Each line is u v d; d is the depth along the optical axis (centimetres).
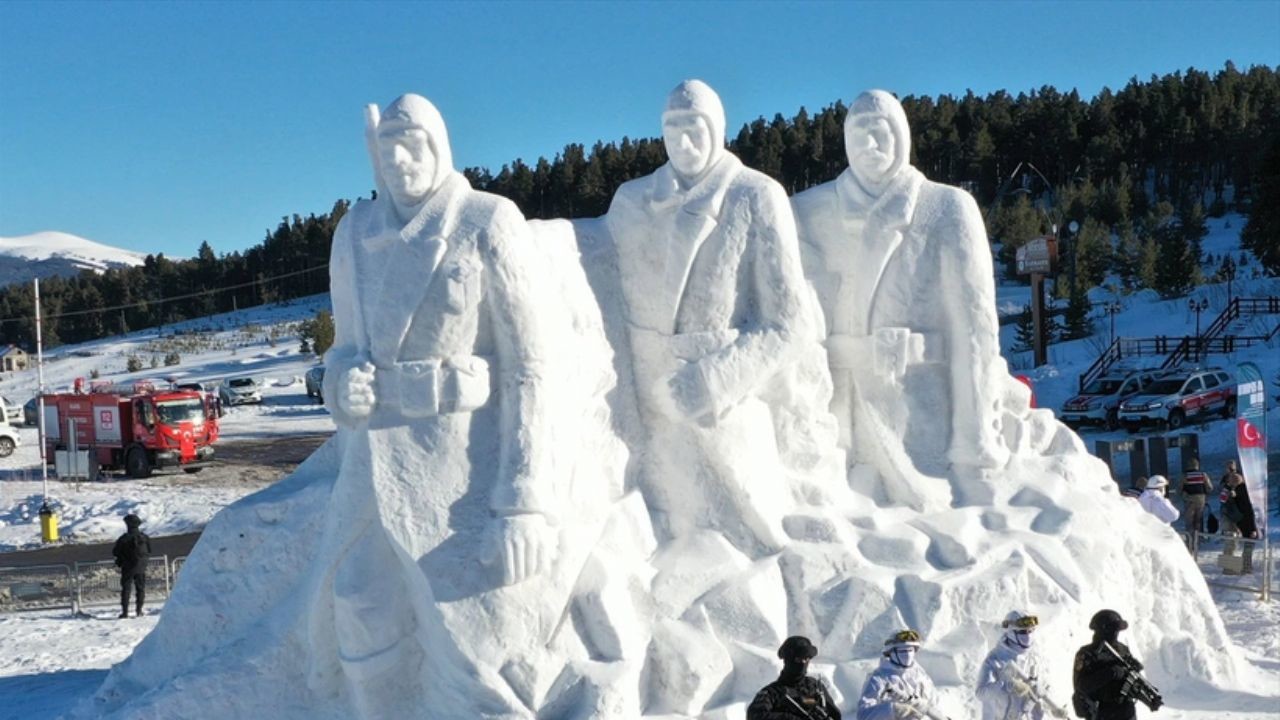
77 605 1703
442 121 872
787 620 916
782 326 948
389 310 845
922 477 1035
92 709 987
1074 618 968
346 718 868
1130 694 795
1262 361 3291
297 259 10794
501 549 813
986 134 8638
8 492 2891
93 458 3064
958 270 1040
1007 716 792
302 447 3612
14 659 1377
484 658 811
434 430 839
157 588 1827
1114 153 8781
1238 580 1552
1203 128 8856
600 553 874
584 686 820
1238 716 1000
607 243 981
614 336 965
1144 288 5678
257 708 891
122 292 10894
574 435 897
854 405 1058
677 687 858
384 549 843
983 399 1043
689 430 949
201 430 3169
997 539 1000
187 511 2527
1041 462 1105
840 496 1006
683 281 950
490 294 850
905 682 729
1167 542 1111
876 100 1044
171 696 887
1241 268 6338
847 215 1054
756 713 675
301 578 954
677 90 958
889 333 1035
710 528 940
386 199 875
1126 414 2814
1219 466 2455
